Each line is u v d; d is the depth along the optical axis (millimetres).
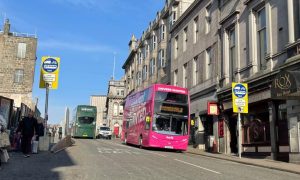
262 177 11547
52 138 28719
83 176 10117
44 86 19812
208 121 29516
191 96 32719
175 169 12531
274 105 19516
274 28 19953
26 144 16172
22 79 56500
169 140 23938
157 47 47719
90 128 45844
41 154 17172
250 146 22078
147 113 25078
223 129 25719
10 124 21031
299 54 17328
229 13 25391
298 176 12562
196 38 33188
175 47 38750
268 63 20141
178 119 24469
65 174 10477
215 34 28406
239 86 20422
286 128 18453
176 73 38219
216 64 27812
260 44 21781
